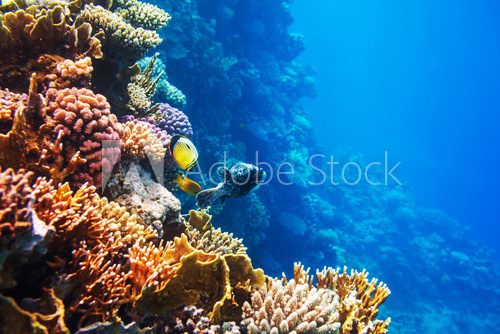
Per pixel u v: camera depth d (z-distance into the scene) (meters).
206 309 2.90
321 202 21.30
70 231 2.38
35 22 3.50
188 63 13.02
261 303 2.88
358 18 83.31
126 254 2.67
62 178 2.89
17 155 2.71
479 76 82.19
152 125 4.74
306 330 2.65
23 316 1.76
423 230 28.11
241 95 16.45
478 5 71.56
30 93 2.97
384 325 3.64
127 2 6.20
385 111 74.81
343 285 3.78
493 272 26.23
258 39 19.09
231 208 12.40
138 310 2.47
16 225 1.76
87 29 3.89
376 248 23.06
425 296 21.97
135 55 4.55
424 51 86.12
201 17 15.11
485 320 21.50
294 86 21.50
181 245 2.92
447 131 73.81
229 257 3.16
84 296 2.30
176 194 9.56
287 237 15.49
